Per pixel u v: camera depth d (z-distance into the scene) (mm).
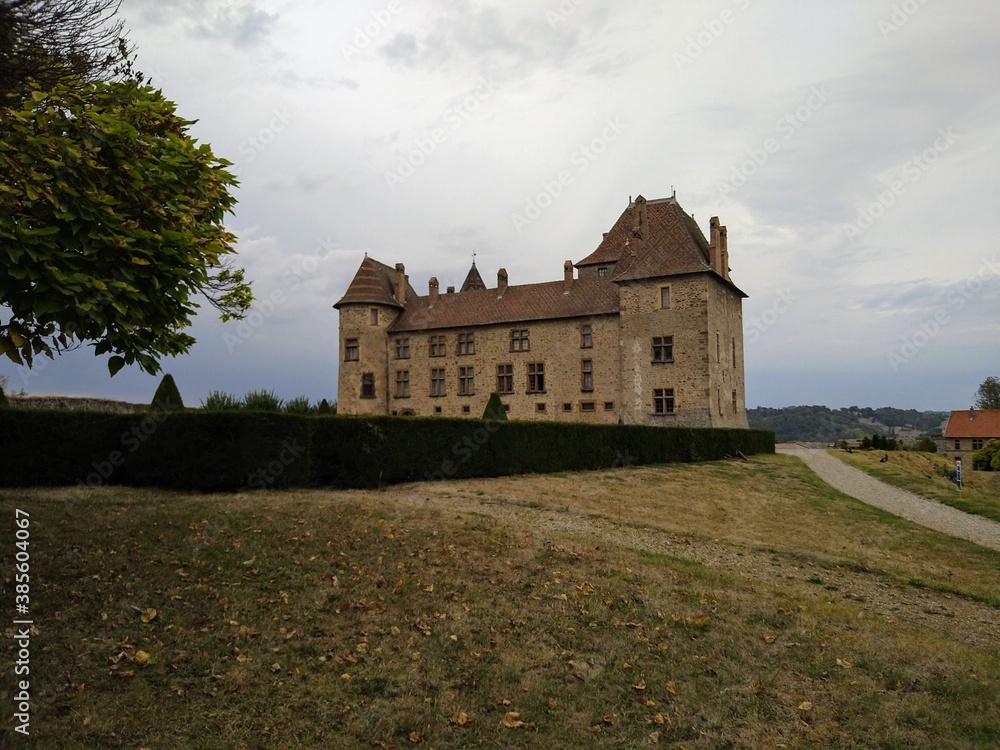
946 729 6562
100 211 7793
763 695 7219
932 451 61219
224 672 6770
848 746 6305
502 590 9648
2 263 6949
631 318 40875
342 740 5938
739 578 11484
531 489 19531
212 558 9766
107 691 6152
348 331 49219
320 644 7586
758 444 39781
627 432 28297
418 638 7953
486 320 46156
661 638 8500
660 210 43500
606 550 12312
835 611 9922
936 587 11938
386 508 14133
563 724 6535
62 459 16297
